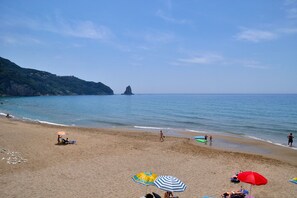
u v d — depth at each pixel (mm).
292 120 61594
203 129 47344
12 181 15719
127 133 39031
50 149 24438
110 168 19453
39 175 17078
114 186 15789
